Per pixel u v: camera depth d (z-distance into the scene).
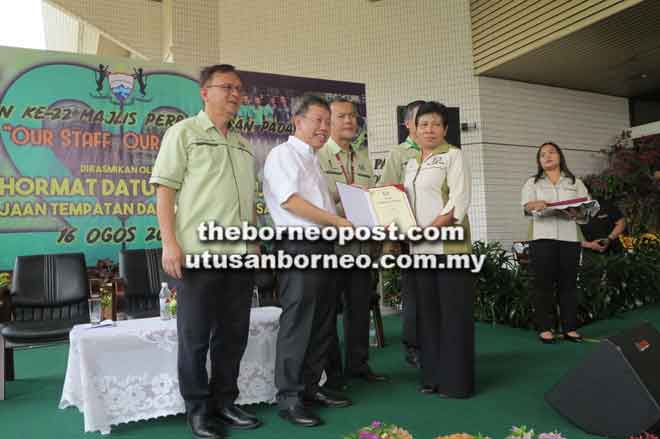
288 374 2.66
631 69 8.05
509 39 7.54
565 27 6.80
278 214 2.70
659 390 2.26
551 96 8.72
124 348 2.67
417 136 3.17
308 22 8.47
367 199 2.97
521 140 8.38
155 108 5.60
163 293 3.12
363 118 6.36
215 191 2.49
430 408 2.80
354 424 2.58
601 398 2.36
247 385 2.90
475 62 8.05
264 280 4.71
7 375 3.75
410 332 3.79
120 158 5.45
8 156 5.05
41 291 4.16
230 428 2.56
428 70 8.18
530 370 3.56
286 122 6.05
